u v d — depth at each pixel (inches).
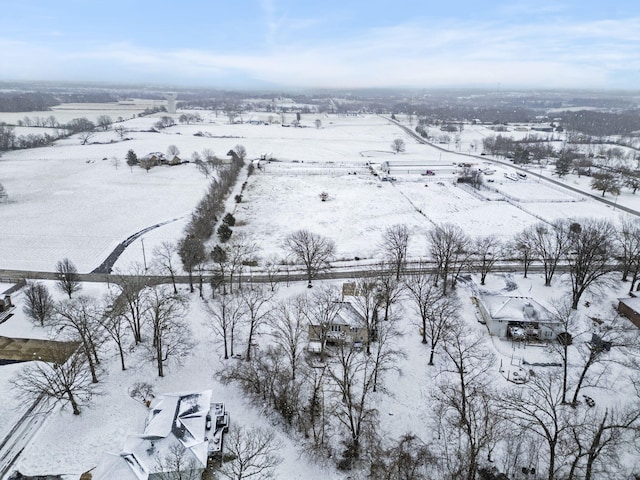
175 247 4488.2
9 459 2103.8
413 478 1967.3
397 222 5556.1
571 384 2586.1
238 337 3016.7
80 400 2450.8
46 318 3149.6
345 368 2292.1
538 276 3988.7
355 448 2154.3
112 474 1892.2
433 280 3853.3
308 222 5521.7
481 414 2262.6
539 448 2162.9
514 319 3056.1
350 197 6633.9
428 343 2999.5
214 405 2365.9
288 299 3499.0
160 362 2640.3
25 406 2415.1
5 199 5959.6
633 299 3378.4
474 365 2768.2
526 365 2770.7
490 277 3929.6
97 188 6594.5
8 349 2874.0
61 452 2146.9
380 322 3203.7
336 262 4333.2
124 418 2358.5
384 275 3914.9
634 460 2090.3
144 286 3277.6
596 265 3742.6
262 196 6560.0
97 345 2805.1
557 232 4308.6
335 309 3078.2
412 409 2449.6
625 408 2385.6
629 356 2839.6
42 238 4697.3
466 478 1975.9
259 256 4436.5
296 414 2378.2
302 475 2070.6
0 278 3811.5
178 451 2009.1
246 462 1989.4
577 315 3294.8
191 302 3454.7
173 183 6953.7
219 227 5004.9
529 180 7780.5
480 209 6102.4
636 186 6963.6
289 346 2849.4
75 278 3750.0
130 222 5231.3
